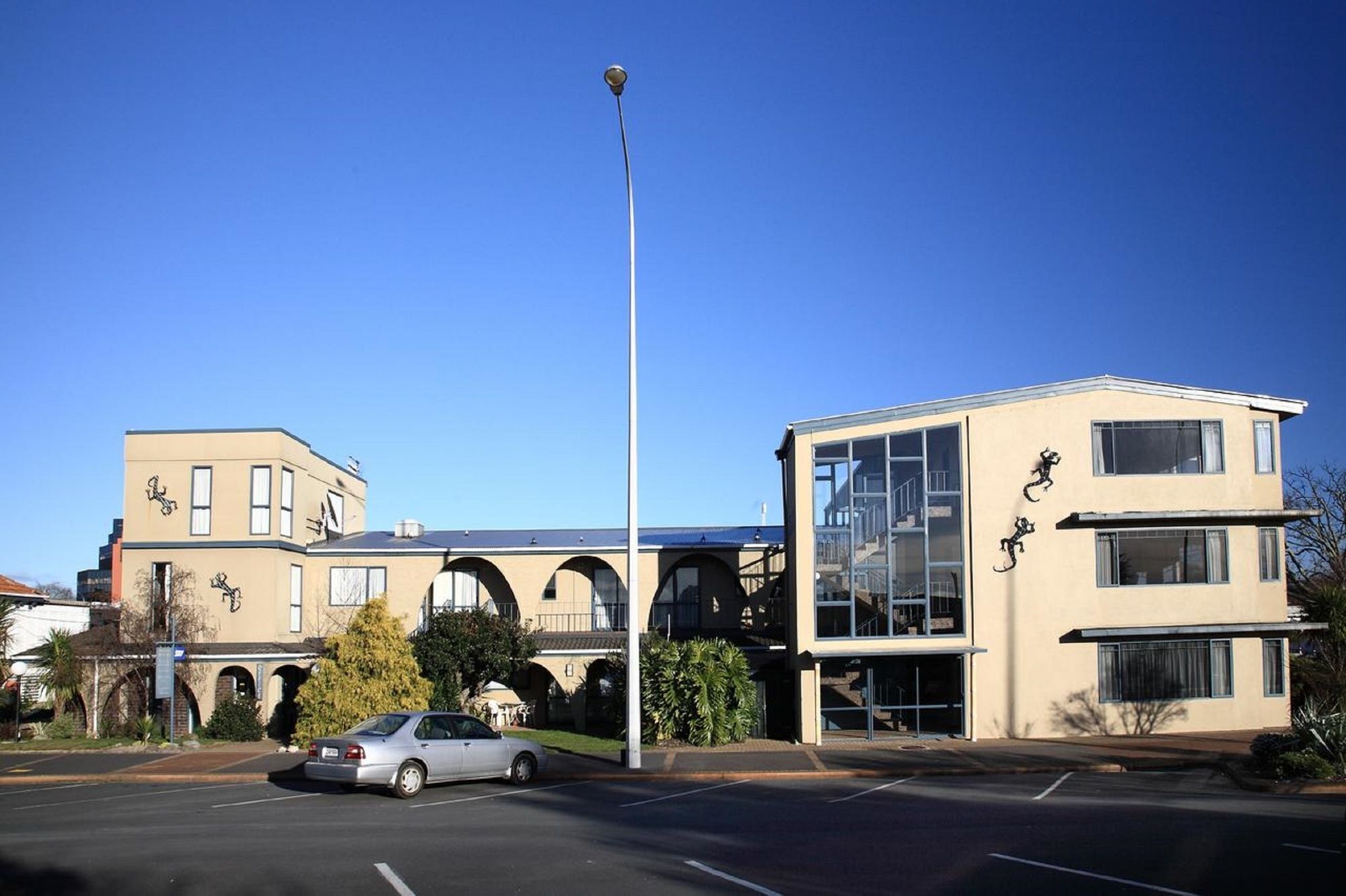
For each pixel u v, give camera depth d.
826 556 27.05
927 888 10.68
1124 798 17.05
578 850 12.96
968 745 25.38
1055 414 27.42
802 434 27.42
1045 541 27.00
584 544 35.34
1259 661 27.22
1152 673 26.92
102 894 10.77
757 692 28.31
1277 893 10.25
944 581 26.95
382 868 11.87
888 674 27.39
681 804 17.23
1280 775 18.48
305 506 35.12
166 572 32.19
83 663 30.09
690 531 38.75
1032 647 26.72
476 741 19.34
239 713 29.22
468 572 36.12
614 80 19.91
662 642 28.03
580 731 31.44
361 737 18.11
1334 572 37.00
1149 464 27.39
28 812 16.98
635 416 22.52
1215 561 27.27
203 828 14.88
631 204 22.73
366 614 26.62
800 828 14.53
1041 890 10.51
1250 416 27.81
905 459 27.39
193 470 32.59
